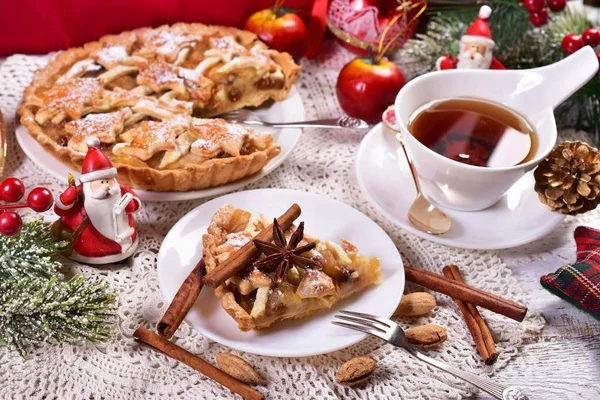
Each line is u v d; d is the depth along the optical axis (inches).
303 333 25.6
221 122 30.8
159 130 30.1
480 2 35.4
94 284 26.0
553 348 26.7
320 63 37.2
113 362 25.5
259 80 33.6
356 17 35.4
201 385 25.2
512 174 27.4
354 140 33.3
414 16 35.3
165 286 26.3
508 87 29.9
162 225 29.5
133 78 33.3
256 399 24.5
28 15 34.6
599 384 25.9
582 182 28.0
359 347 26.2
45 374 25.1
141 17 36.2
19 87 33.4
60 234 27.5
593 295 26.2
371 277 26.5
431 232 28.4
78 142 29.7
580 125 34.1
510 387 24.5
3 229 25.0
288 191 29.1
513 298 27.6
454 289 26.9
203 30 35.3
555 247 29.4
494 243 28.2
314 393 25.0
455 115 29.8
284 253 25.8
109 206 26.7
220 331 25.5
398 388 25.2
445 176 28.2
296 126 32.2
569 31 34.4
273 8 36.1
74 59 33.8
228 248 26.3
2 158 30.3
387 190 29.9
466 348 26.3
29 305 24.8
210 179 29.5
